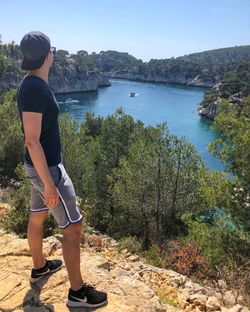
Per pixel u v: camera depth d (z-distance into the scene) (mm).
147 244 17953
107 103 147000
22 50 3559
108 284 4754
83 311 4121
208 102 132125
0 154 29719
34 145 3469
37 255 4531
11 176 30672
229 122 12633
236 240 12102
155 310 4418
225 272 9609
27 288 4539
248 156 11977
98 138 31031
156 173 21938
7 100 34812
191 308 6344
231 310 6000
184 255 12562
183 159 21969
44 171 3504
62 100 155250
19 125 30984
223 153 12539
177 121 109062
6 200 19609
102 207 26109
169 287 7680
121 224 23844
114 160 28453
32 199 4262
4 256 5277
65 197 3832
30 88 3484
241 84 143375
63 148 24734
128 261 10094
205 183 13352
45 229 12484
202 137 86812
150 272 8477
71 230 3912
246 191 12102
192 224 13695
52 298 4352
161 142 22219
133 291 4695
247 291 8188
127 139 30344
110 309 4180
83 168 25016
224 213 13102
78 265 4039
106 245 12156
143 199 22172
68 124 27656
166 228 21469
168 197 22016
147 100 161000
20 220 12883
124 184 22891
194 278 11164
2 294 4453
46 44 3590
